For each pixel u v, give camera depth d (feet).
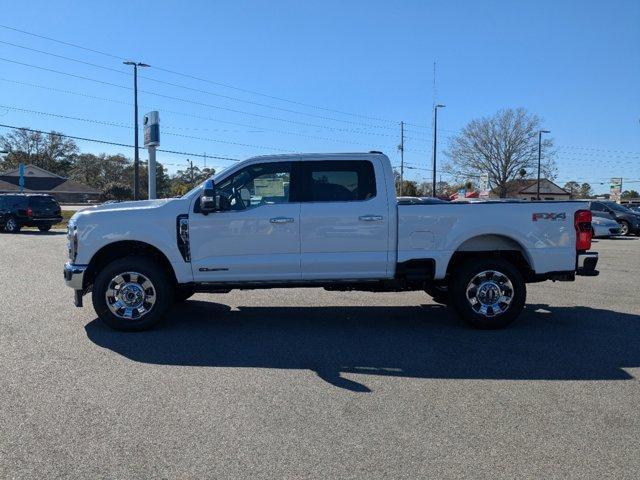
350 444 12.53
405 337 21.90
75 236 22.31
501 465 11.61
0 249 55.98
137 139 121.29
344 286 23.38
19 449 12.19
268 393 15.69
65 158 330.54
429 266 22.86
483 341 21.36
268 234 22.44
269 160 22.94
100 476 11.08
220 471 11.30
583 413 14.35
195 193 22.65
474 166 199.93
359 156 22.94
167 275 23.04
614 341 21.36
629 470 11.43
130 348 20.12
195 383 16.46
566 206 23.22
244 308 27.43
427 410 14.49
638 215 86.12
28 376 16.94
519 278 22.86
